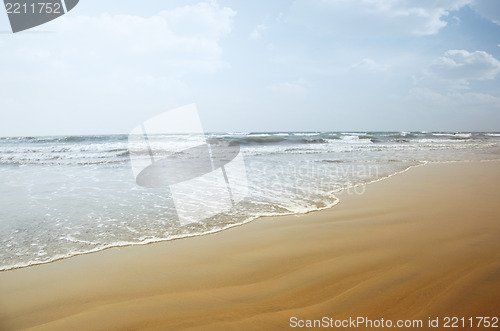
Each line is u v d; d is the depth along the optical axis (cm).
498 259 282
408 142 2892
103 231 377
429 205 507
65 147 1811
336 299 218
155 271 269
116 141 2452
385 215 448
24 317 202
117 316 202
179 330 185
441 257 290
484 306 201
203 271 269
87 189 647
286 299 221
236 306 212
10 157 1378
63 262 289
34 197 573
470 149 2014
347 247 322
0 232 372
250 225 403
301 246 327
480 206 502
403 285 235
